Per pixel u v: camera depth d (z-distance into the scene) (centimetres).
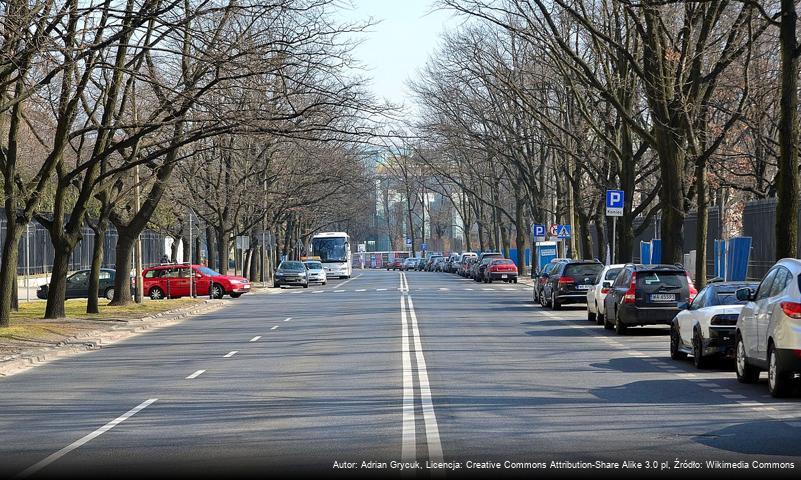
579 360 2653
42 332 3622
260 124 3756
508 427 1590
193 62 4369
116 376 2467
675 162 4369
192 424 1672
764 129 5734
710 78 4091
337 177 8712
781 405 1828
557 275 5012
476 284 9081
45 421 1753
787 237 2838
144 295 6731
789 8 2803
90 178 4266
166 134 4900
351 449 1410
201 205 7775
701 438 1488
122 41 3884
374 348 3027
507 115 7700
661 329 3772
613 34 5366
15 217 3716
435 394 1994
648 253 6350
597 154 6544
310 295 7269
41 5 2955
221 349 3158
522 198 10238
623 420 1659
